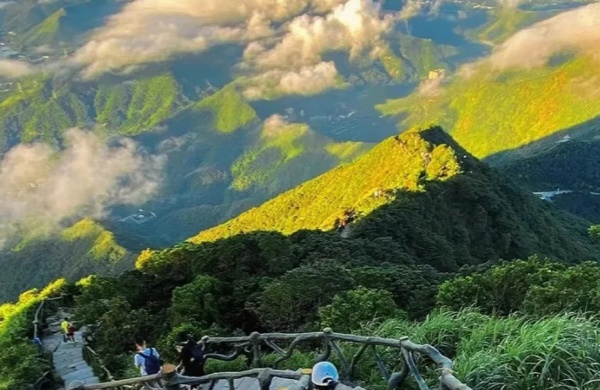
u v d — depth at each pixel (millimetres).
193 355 11812
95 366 20703
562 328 9219
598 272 15648
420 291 25266
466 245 71500
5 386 19172
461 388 6977
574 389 8172
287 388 9031
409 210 65875
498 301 16281
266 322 24938
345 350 11688
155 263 38844
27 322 30375
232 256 35750
